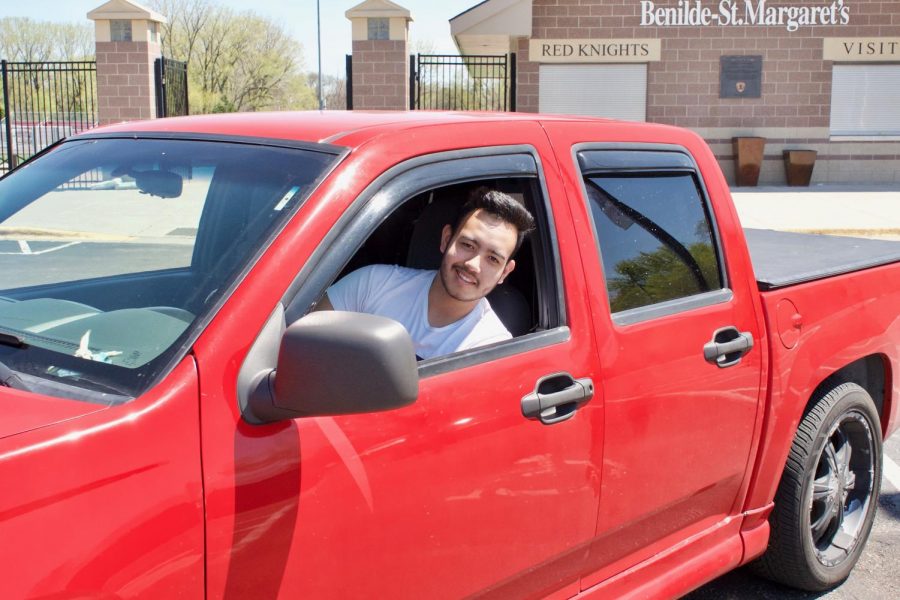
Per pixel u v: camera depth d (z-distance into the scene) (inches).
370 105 738.2
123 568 63.0
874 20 841.5
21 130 741.3
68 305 84.4
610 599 107.3
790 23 840.3
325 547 74.6
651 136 117.3
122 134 105.3
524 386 91.0
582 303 99.3
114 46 722.2
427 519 82.1
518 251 110.3
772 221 602.2
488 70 844.0
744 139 836.6
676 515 115.1
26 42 1879.9
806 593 146.3
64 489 61.6
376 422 78.6
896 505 181.6
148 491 64.8
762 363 123.6
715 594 145.1
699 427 113.4
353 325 68.3
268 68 1760.6
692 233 119.3
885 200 724.7
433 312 100.0
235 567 69.0
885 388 156.1
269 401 69.9
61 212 97.0
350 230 79.8
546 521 94.1
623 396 101.7
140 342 73.8
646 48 844.0
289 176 83.2
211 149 93.4
